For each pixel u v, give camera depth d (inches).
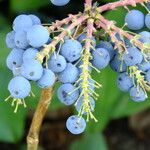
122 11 14.8
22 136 18.5
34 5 17.7
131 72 10.0
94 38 10.2
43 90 11.0
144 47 9.7
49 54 9.3
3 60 15.1
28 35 9.2
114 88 16.1
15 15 18.0
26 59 9.1
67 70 9.5
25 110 16.5
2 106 16.2
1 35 15.1
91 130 17.2
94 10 10.0
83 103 9.4
